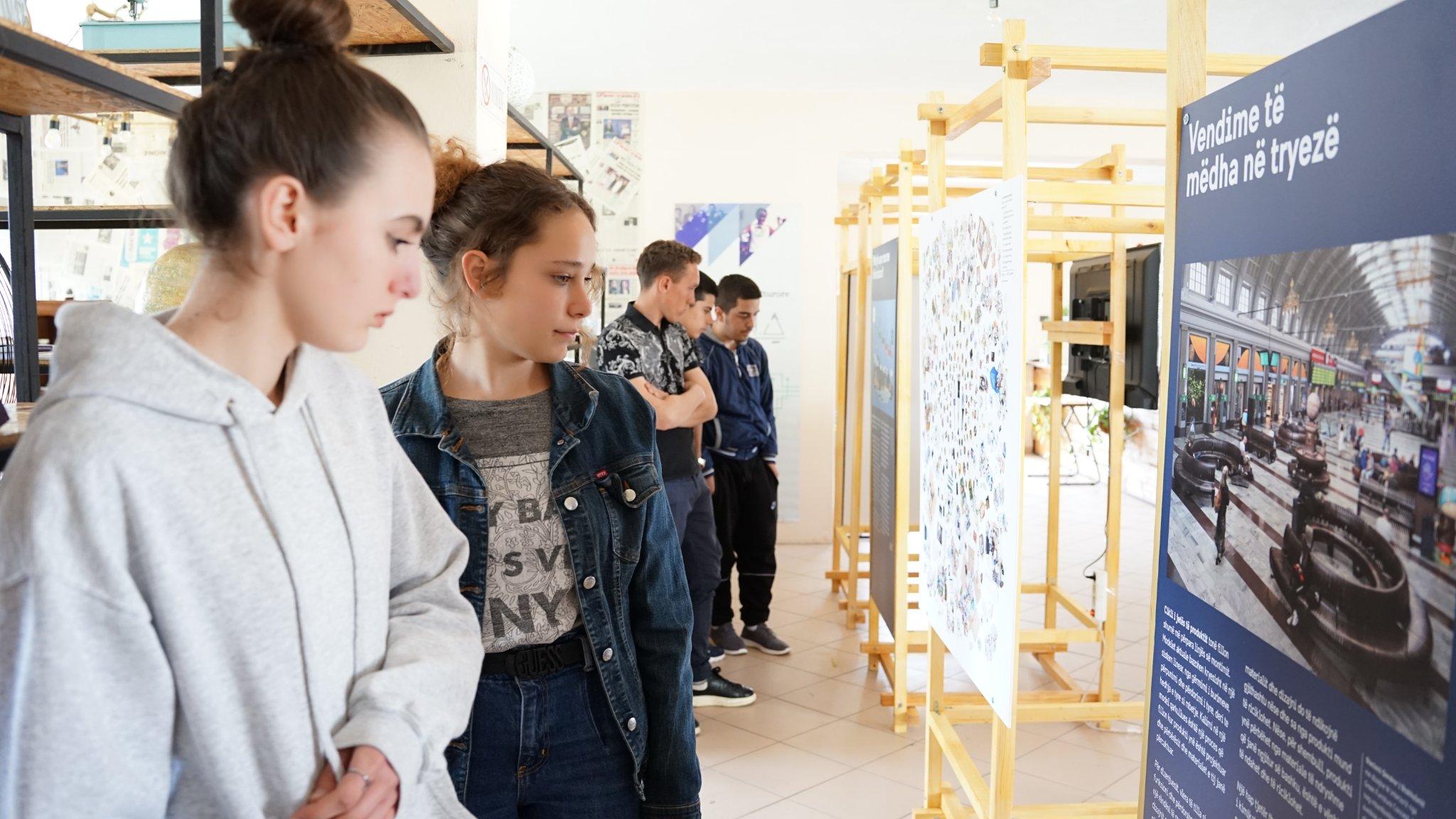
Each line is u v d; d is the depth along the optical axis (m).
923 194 4.66
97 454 0.68
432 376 1.35
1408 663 0.86
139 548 0.71
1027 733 3.54
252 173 0.75
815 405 6.91
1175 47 1.30
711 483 4.31
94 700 0.68
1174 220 1.31
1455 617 0.80
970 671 2.09
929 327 2.44
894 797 3.04
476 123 2.63
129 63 2.21
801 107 6.74
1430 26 0.82
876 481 4.24
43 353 2.21
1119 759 3.31
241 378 0.77
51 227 2.61
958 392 2.14
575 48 5.76
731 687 3.83
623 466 1.36
